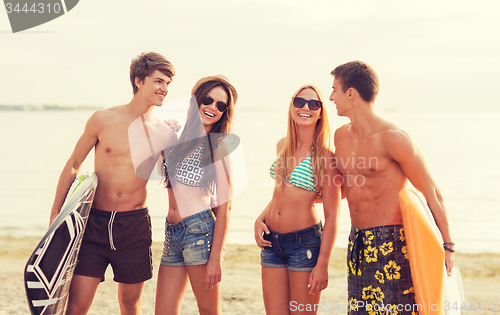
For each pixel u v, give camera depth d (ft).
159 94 8.84
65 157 64.23
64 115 134.10
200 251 8.66
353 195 8.34
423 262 7.48
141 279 9.19
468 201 40.98
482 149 75.10
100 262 8.96
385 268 7.93
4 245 22.59
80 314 8.73
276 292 8.91
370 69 8.12
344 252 21.99
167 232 9.05
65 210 8.12
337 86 8.33
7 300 13.58
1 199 40.01
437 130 105.70
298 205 8.67
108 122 8.86
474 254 21.99
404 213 7.66
